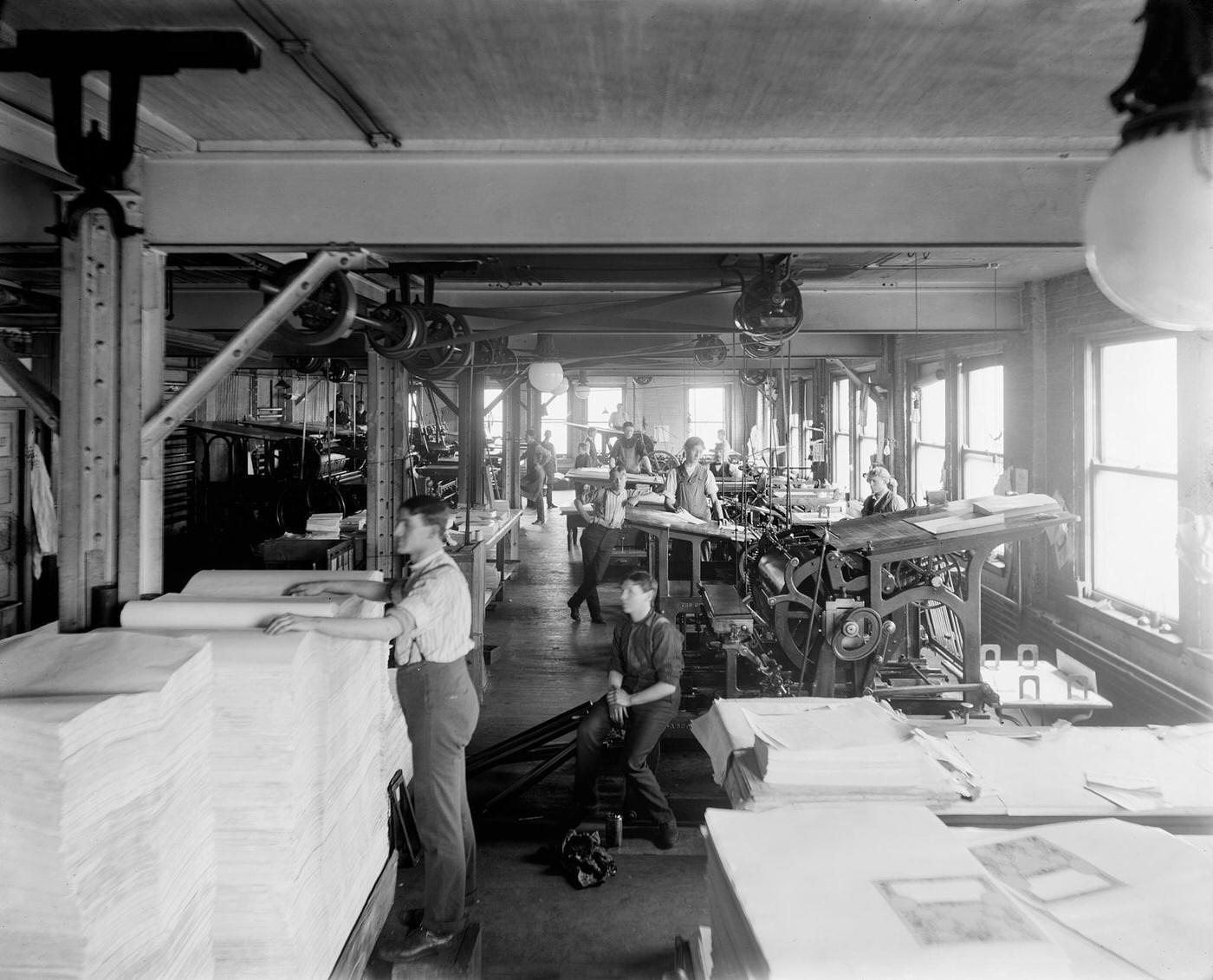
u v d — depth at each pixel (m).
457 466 12.27
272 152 3.48
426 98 3.03
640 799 4.17
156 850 1.99
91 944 1.74
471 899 3.59
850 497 12.56
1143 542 5.65
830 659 4.88
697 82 2.89
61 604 3.15
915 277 6.42
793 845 1.58
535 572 11.55
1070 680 5.05
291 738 2.41
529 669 7.16
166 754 2.06
